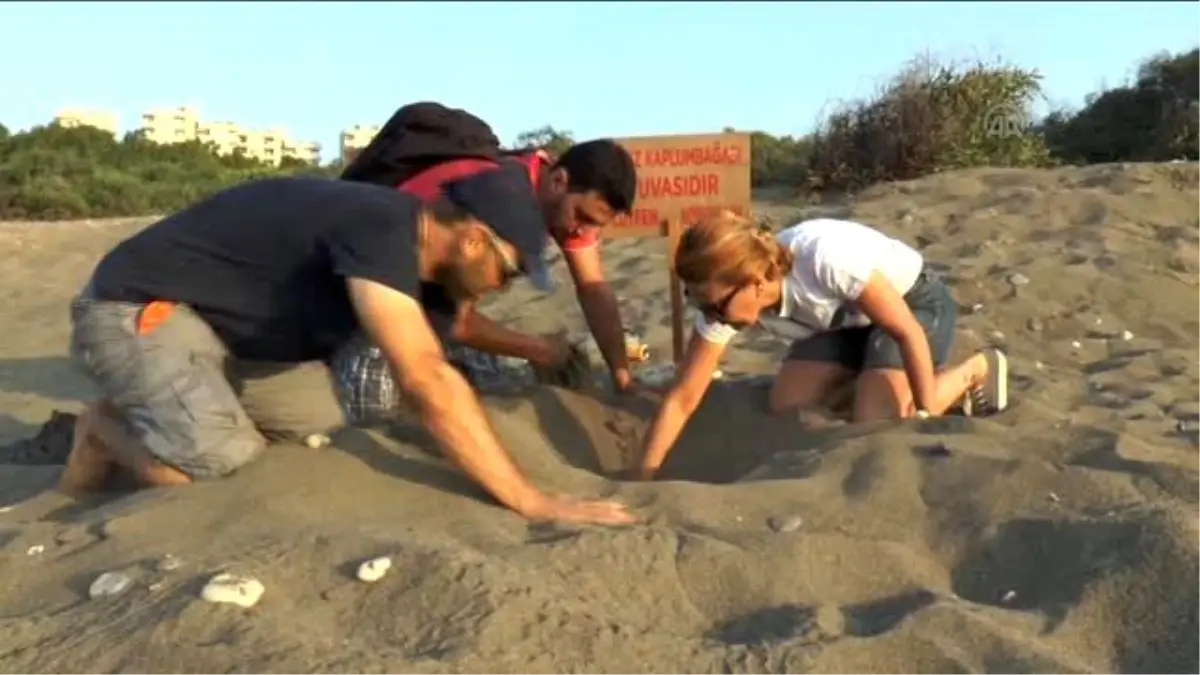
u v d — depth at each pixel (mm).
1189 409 4746
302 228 3545
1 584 2953
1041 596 2926
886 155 13375
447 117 4301
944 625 2703
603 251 9602
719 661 2580
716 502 3463
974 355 4812
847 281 4250
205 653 2531
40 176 18406
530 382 4789
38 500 3762
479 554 2922
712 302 3916
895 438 3834
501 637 2586
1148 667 2637
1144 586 2834
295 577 2846
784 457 3898
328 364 4113
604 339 4801
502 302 7746
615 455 4277
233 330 3707
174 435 3549
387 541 2971
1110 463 3619
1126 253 7941
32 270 10961
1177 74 16000
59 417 4746
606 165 4395
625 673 2523
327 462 3551
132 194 18891
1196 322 6641
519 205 3592
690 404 4055
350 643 2574
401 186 4180
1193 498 3332
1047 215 9281
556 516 3307
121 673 2512
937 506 3400
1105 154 15703
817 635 2713
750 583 2949
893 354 4410
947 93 13688
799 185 13828
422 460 3629
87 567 2996
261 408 3807
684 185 5242
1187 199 9531
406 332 3311
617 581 2918
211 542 3070
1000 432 3922
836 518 3354
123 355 3588
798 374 4523
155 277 3646
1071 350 6051
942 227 9180
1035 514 3258
